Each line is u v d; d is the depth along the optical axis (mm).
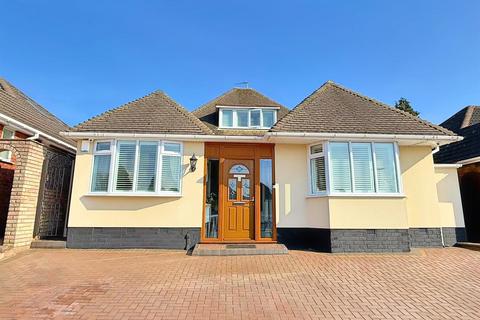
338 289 5203
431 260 7484
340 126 9203
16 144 8664
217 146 9859
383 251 8531
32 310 4223
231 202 9641
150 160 9289
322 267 6699
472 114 13773
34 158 8883
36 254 7980
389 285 5445
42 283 5492
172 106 10648
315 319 3992
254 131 11875
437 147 10133
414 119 9711
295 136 8852
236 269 6484
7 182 10281
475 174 11008
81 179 9180
